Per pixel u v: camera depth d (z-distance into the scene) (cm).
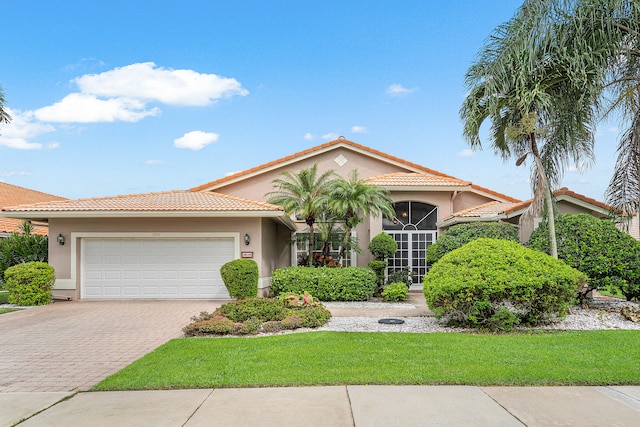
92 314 1215
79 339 889
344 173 2112
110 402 518
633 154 1073
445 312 988
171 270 1555
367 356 701
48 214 1465
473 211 1795
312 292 1493
